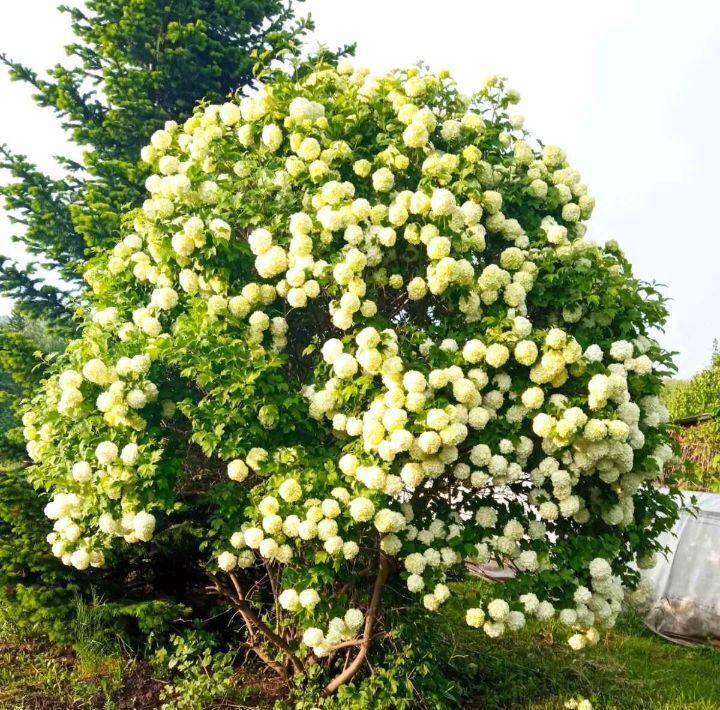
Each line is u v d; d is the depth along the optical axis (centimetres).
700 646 646
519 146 478
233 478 395
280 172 444
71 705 435
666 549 474
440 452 368
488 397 390
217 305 420
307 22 786
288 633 476
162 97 793
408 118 435
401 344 403
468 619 371
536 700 476
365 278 426
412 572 378
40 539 525
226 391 384
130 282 477
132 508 396
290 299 408
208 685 439
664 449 436
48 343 1017
